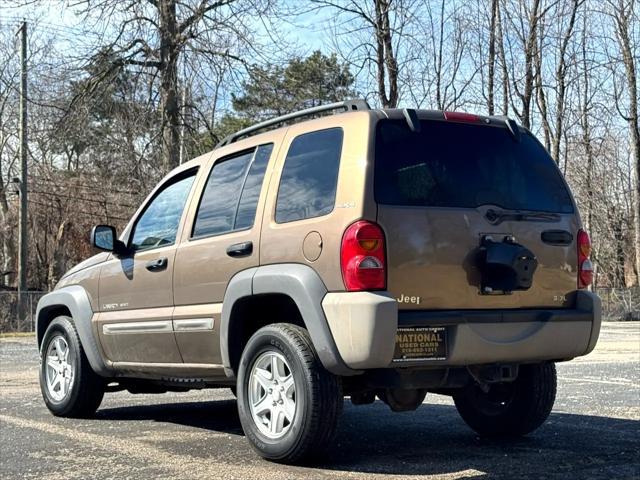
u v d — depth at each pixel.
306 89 23.42
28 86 30.52
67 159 39.00
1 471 5.32
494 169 5.68
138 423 7.31
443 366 5.23
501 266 5.27
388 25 20.50
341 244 5.09
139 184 24.19
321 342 5.11
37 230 38.22
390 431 6.76
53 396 7.72
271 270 5.50
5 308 26.11
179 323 6.30
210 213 6.33
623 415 7.55
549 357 5.59
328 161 5.46
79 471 5.29
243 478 5.03
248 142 6.27
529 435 6.53
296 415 5.23
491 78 26.45
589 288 5.91
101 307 7.30
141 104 23.81
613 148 43.56
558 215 5.79
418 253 5.15
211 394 9.53
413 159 5.38
